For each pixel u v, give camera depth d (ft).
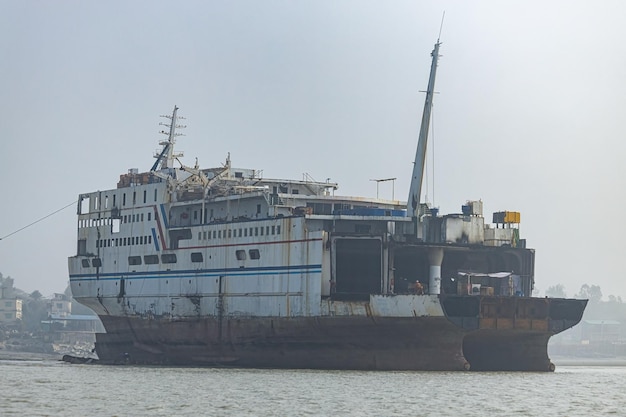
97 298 591.37
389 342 466.29
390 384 395.55
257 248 500.33
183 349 540.11
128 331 573.74
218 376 434.71
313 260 475.72
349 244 472.85
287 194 515.91
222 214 536.83
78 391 366.02
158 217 553.23
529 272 507.71
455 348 464.24
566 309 481.87
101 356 592.19
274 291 492.13
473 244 492.95
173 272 544.21
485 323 457.27
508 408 332.60
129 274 571.28
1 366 532.73
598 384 436.76
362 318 463.42
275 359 499.10
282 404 328.90
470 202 503.61
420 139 500.33
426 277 492.13
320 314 472.85
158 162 615.16
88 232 601.21
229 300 513.45
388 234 472.03
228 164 563.48
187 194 554.05
